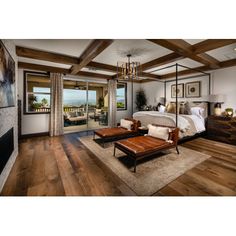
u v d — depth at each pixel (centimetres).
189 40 271
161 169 242
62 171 237
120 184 199
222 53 353
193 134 396
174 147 318
